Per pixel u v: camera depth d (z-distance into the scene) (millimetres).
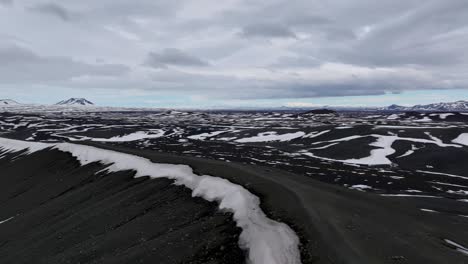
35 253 25453
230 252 16672
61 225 29562
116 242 22000
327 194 24875
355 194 26953
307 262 14141
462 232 20266
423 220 21609
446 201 40875
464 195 45375
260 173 32188
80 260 21156
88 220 28406
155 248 18812
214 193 25641
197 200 25781
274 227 17625
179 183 30875
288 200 21562
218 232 18844
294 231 16922
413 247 15430
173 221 23016
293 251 15078
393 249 14984
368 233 16812
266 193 23422
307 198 22344
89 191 38125
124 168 42719
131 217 26484
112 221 26625
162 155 46969
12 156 80250
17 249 27891
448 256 14742
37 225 33125
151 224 23328
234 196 23453
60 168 56375
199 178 30172
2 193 54250
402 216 21609
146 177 36406
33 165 64125
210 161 39312
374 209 22203
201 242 18172
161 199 28250
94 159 53344
